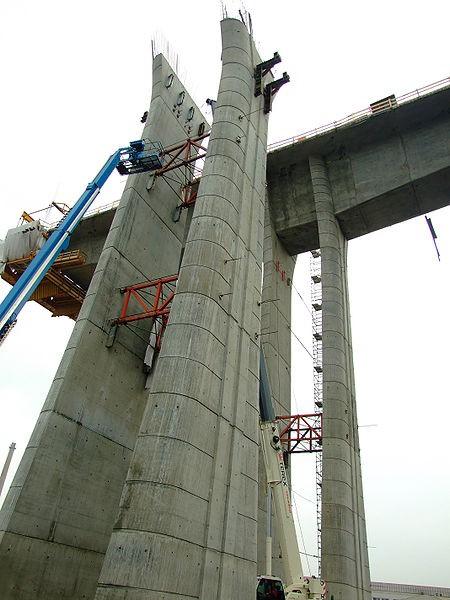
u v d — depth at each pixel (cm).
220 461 1375
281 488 1398
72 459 1748
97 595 1048
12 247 2952
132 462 1237
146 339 2214
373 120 3017
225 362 1530
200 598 1147
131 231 2284
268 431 1502
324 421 2458
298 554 1311
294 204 3312
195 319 1479
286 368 3069
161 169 2500
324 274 2867
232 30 2353
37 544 1557
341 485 2262
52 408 1731
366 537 2397
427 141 2978
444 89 2822
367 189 3056
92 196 1931
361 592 2153
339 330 2697
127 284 2191
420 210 3111
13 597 1451
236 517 1368
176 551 1127
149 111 2670
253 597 1334
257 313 1836
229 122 2028
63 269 3488
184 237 2806
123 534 1119
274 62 2350
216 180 1831
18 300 1488
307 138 3197
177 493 1190
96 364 1939
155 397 1337
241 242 1848
